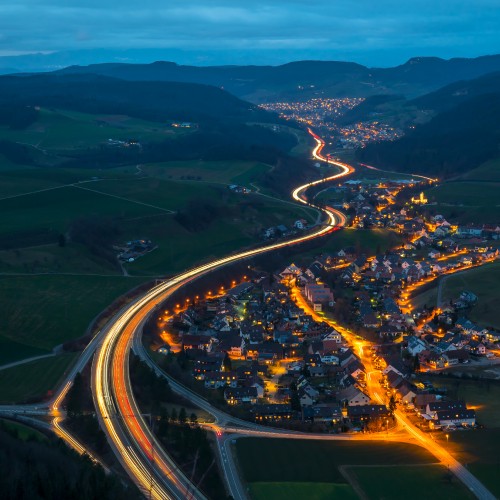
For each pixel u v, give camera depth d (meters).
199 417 184.62
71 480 130.38
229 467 156.88
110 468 150.62
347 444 174.50
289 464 159.88
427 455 168.50
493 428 186.25
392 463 162.75
